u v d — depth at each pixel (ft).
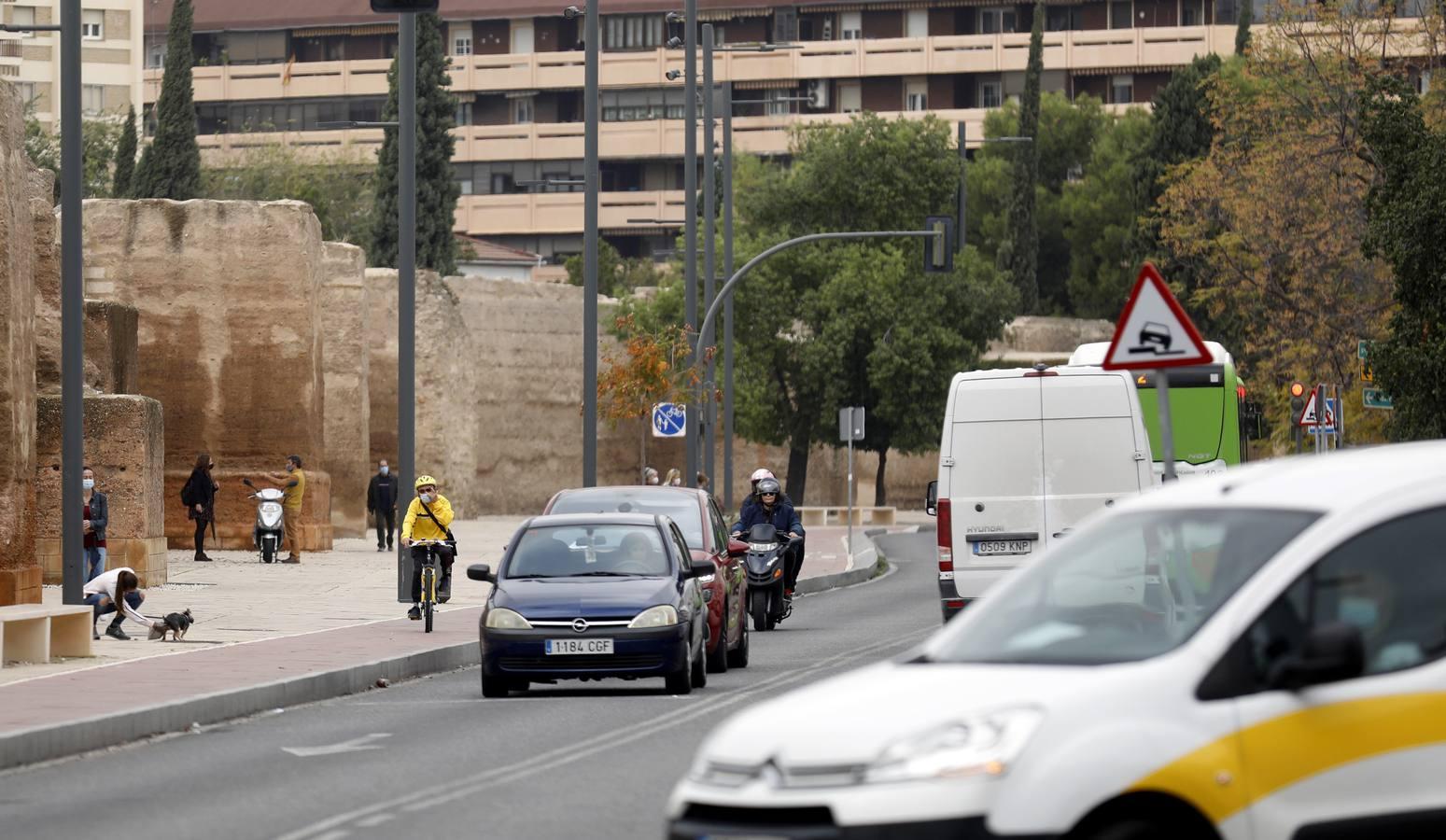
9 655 200.54
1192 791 66.18
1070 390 217.97
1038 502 217.56
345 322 545.44
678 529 204.13
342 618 269.23
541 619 182.70
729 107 496.64
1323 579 70.28
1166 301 129.29
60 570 347.36
